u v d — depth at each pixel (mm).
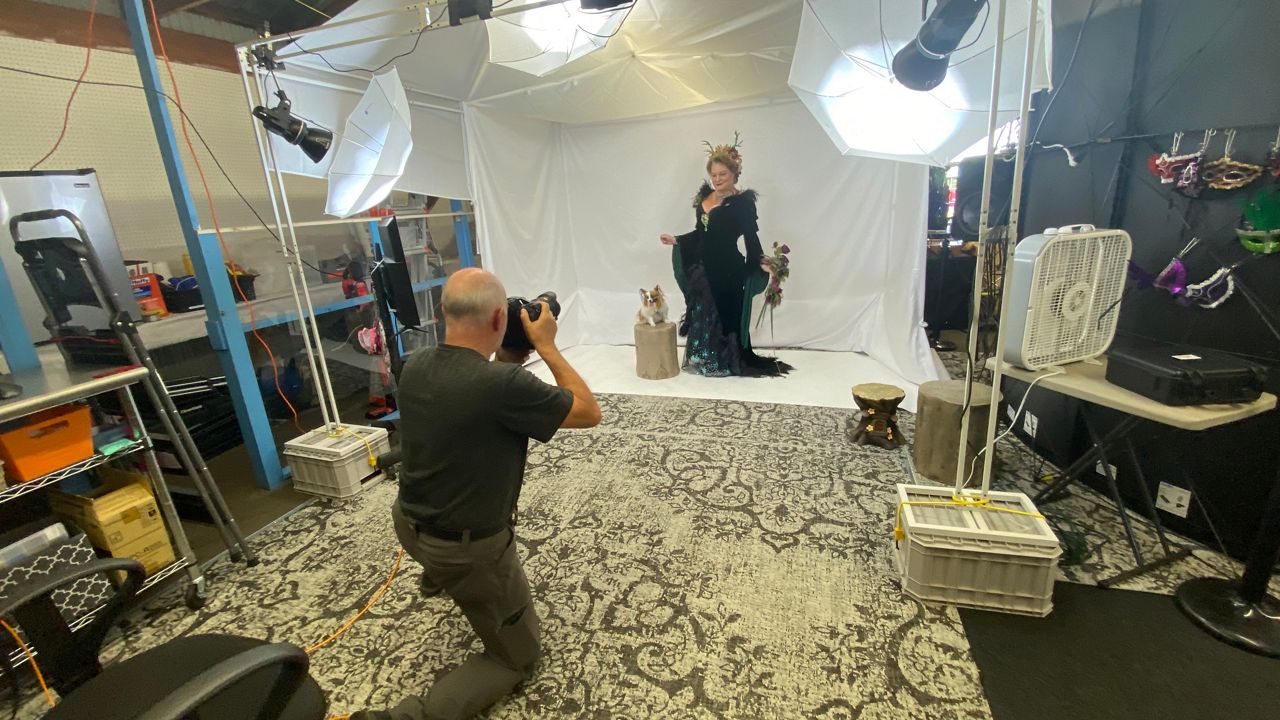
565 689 1614
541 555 2219
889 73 1852
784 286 4793
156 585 2049
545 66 2883
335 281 3867
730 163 4043
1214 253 1945
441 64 3543
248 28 3748
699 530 2342
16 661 1633
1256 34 1772
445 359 1352
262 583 2143
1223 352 1825
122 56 3133
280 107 2537
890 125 2020
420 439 1319
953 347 5211
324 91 3271
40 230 2393
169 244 3379
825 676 1620
